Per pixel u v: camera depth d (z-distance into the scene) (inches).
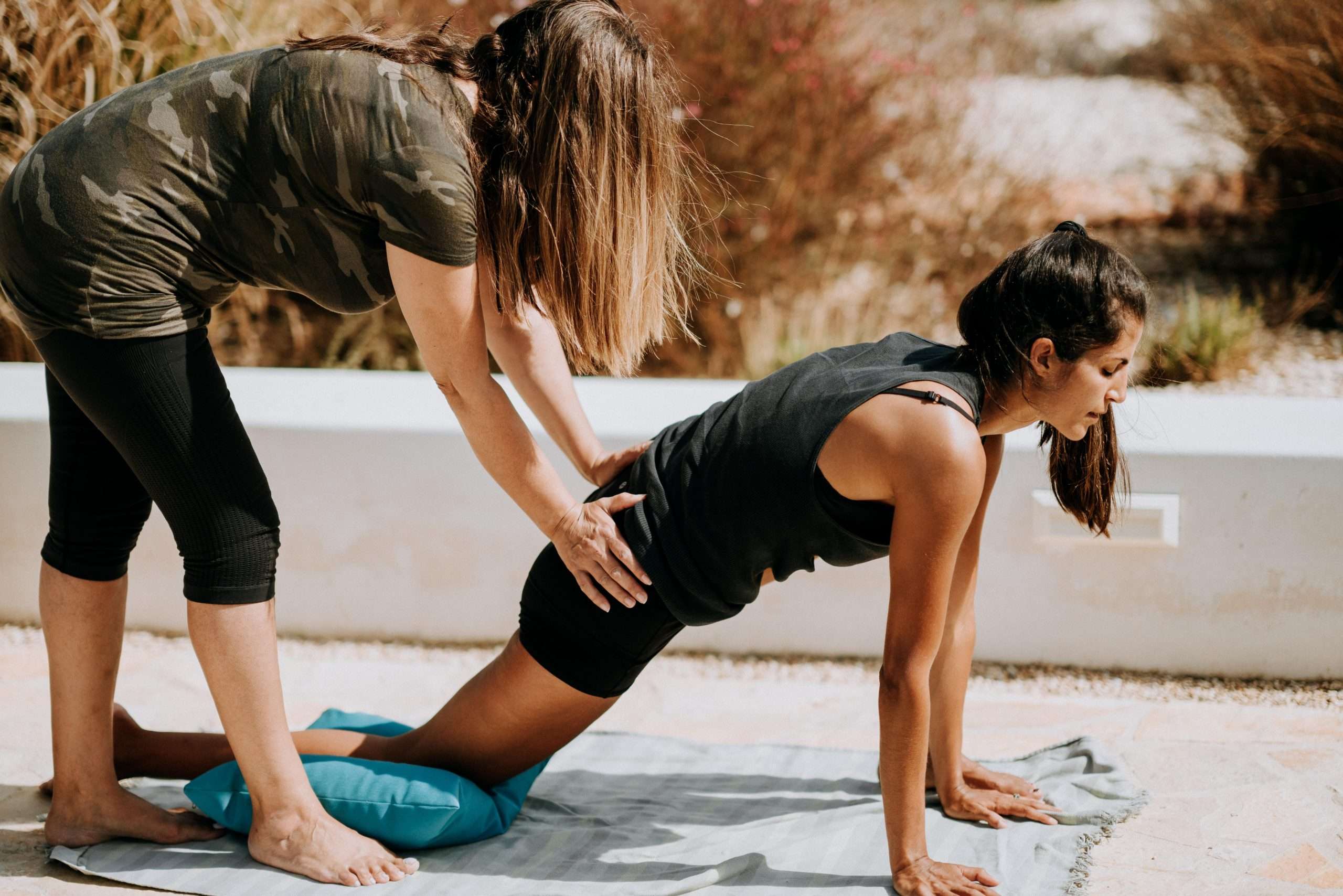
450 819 86.0
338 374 144.5
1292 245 228.7
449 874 84.2
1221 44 232.1
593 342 82.0
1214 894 81.7
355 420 129.0
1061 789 95.7
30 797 97.3
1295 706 114.7
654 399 136.8
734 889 82.0
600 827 91.8
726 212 225.0
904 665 75.5
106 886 83.0
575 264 78.7
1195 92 250.7
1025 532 121.4
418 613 131.5
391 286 80.7
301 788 84.0
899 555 74.6
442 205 73.2
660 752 106.0
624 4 219.0
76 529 85.5
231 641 81.1
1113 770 97.7
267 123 75.0
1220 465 117.1
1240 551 118.3
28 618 134.0
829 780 100.2
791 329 214.1
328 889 81.6
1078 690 119.0
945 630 89.0
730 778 100.7
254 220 77.1
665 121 79.0
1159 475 118.2
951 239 236.2
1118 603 121.3
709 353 216.5
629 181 77.6
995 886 77.9
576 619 84.7
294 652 130.0
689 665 126.4
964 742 107.7
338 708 116.7
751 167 226.8
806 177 231.1
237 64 76.7
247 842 88.0
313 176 74.9
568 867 85.4
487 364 80.0
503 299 82.3
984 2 289.6
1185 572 119.5
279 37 185.3
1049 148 258.5
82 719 87.4
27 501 131.3
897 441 73.5
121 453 80.2
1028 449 120.1
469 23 207.8
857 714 114.7
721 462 80.4
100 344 76.8
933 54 260.4
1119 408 127.7
